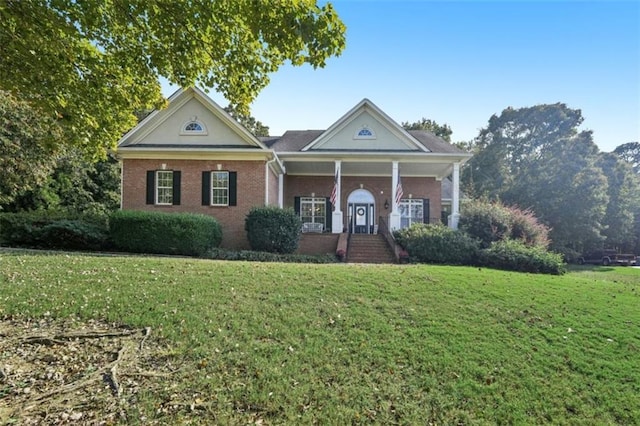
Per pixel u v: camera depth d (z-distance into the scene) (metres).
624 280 14.30
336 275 8.86
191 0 4.49
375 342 5.34
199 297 6.88
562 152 28.72
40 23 4.46
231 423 3.47
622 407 4.13
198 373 4.34
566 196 26.30
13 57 4.70
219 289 7.43
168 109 17.31
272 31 4.24
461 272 10.02
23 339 5.02
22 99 5.48
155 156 16.95
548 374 4.70
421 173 22.03
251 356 4.79
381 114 19.22
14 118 15.13
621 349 5.47
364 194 22.39
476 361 4.93
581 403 4.16
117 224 14.48
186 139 17.34
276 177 20.34
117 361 4.50
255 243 15.44
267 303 6.70
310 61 4.37
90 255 11.66
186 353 4.83
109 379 4.11
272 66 5.35
